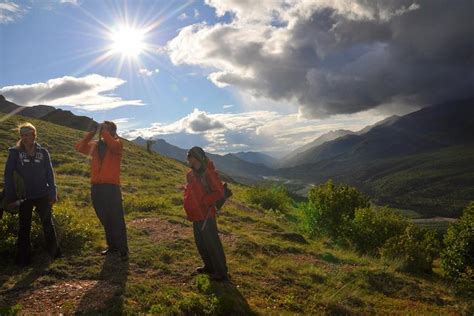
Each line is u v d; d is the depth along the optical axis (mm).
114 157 4785
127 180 13188
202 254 4598
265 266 5484
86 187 10250
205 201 4363
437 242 8109
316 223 10930
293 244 7453
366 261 6938
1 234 4578
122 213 4895
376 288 5430
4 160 12555
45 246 4836
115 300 3693
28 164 4277
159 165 20219
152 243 5613
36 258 4578
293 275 5242
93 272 4332
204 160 4398
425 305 5047
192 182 4426
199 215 4414
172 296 3920
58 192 8898
